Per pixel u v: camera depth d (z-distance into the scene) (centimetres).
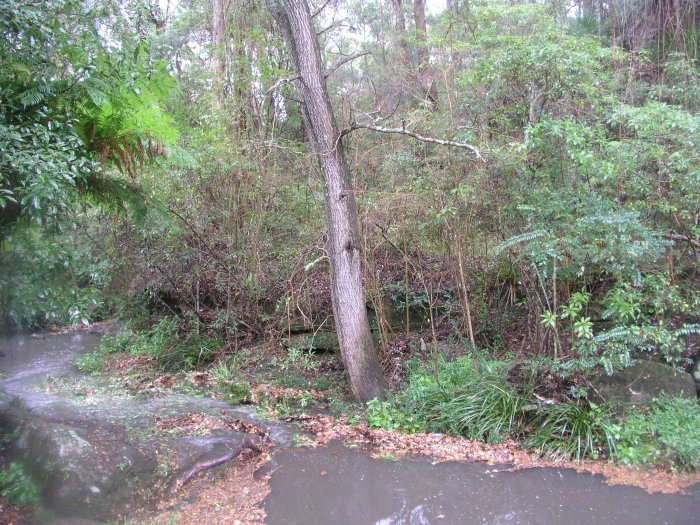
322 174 702
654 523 422
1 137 384
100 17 472
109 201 616
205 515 447
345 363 711
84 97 496
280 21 694
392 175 783
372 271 825
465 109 735
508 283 809
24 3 398
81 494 432
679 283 614
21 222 460
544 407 583
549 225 579
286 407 707
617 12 996
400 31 1283
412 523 441
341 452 575
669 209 582
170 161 702
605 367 524
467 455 555
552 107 641
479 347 785
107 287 986
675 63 726
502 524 435
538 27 689
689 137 563
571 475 504
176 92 629
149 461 498
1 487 437
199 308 1027
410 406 652
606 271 580
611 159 573
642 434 532
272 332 958
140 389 762
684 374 574
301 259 904
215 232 994
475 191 658
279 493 488
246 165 925
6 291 462
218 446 557
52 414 569
